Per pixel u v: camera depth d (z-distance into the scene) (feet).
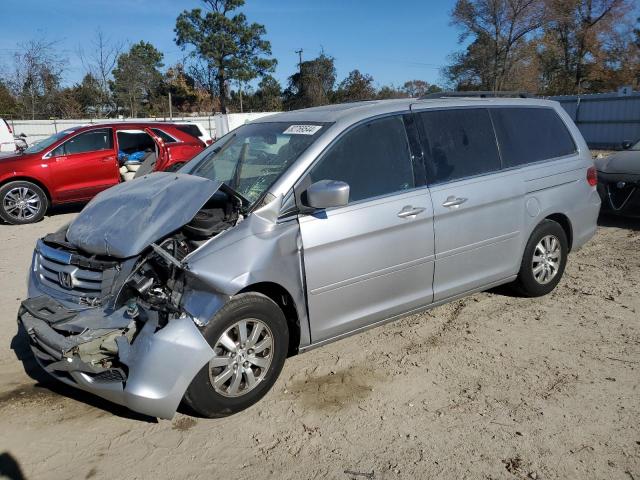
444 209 14.96
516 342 15.53
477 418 12.03
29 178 33.58
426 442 11.28
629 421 11.76
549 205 17.71
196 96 180.34
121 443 11.48
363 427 11.84
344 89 141.59
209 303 11.41
